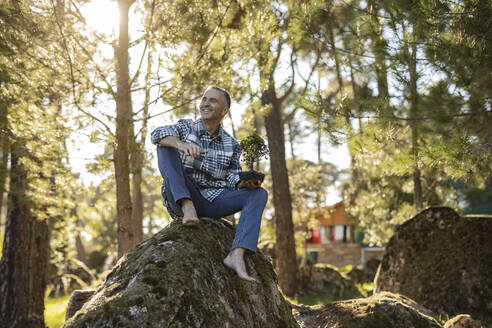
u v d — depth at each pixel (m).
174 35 6.45
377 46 5.38
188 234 2.87
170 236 2.82
